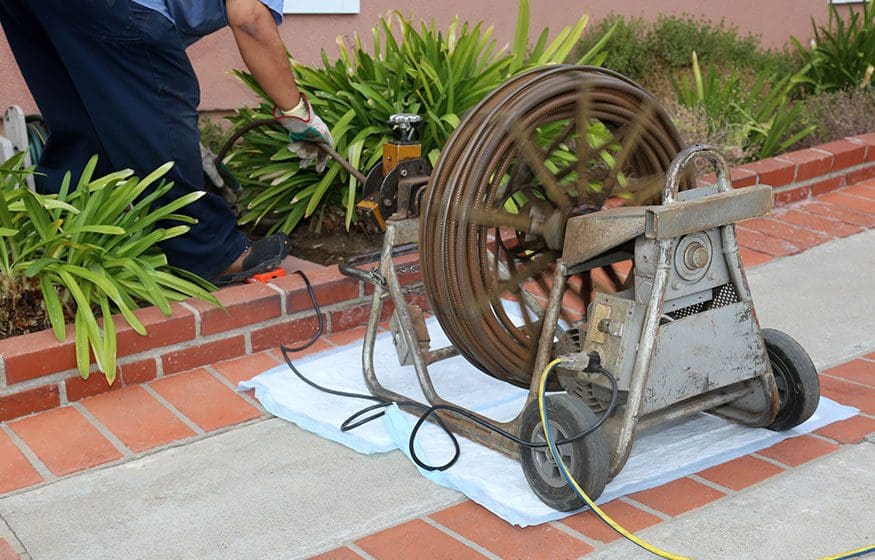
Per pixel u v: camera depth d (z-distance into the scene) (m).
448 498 2.72
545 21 6.68
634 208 2.68
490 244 4.02
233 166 4.76
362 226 4.63
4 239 3.54
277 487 2.79
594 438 2.51
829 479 2.72
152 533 2.58
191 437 3.09
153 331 3.41
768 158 5.42
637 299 2.60
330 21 5.74
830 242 4.70
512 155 2.72
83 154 3.77
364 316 3.91
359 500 2.72
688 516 2.57
